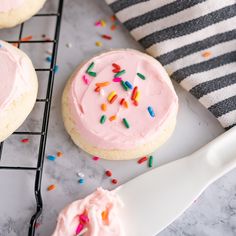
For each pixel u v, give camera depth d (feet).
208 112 1.15
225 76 1.13
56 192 1.10
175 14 1.16
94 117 1.07
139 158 1.12
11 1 1.13
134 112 1.07
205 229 1.05
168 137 1.10
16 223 1.07
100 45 1.23
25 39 1.24
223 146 1.06
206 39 1.15
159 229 1.02
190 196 1.04
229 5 1.14
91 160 1.12
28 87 1.09
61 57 1.22
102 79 1.10
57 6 1.28
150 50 1.18
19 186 1.11
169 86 1.09
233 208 1.06
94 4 1.28
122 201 1.05
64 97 1.13
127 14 1.20
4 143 1.15
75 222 1.01
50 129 1.15
